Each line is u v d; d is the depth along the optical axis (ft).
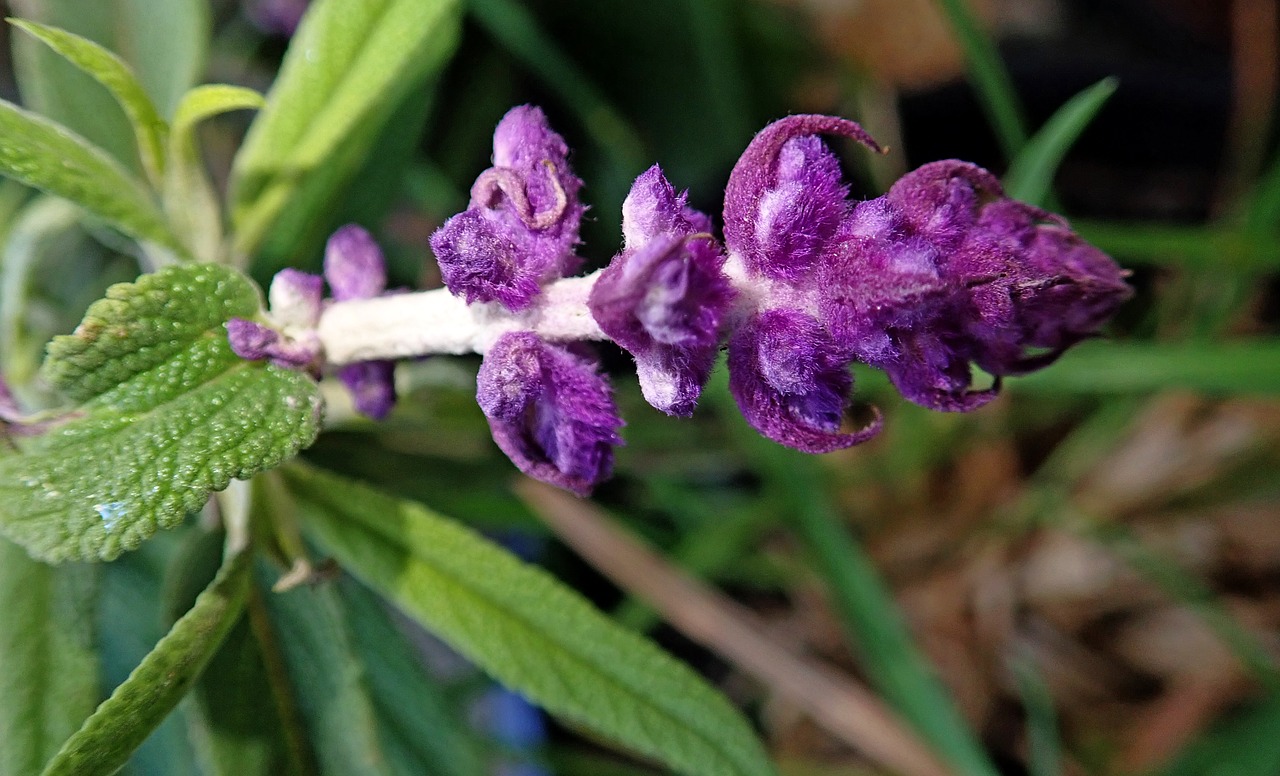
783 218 0.58
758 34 1.09
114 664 0.74
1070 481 1.00
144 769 0.73
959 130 1.11
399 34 0.68
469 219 0.60
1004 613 0.98
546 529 0.88
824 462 0.97
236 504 0.67
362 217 0.76
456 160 0.97
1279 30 1.07
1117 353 0.86
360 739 0.66
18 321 0.70
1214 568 0.99
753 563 0.96
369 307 0.64
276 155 0.69
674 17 1.00
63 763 0.60
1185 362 0.86
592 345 0.63
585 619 0.68
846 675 0.95
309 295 0.64
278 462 0.62
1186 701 0.93
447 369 0.78
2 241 0.77
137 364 0.62
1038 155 0.81
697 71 1.02
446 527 0.68
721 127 1.02
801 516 0.87
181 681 0.62
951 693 0.96
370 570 0.67
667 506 0.93
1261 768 0.84
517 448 0.62
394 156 0.76
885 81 1.10
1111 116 1.11
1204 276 1.00
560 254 0.62
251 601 0.66
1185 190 1.14
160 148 0.67
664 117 1.03
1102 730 0.94
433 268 0.92
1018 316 0.59
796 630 0.97
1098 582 0.99
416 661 0.74
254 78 0.94
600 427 0.61
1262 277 1.05
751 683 0.96
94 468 0.61
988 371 0.60
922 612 0.99
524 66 1.01
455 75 0.98
